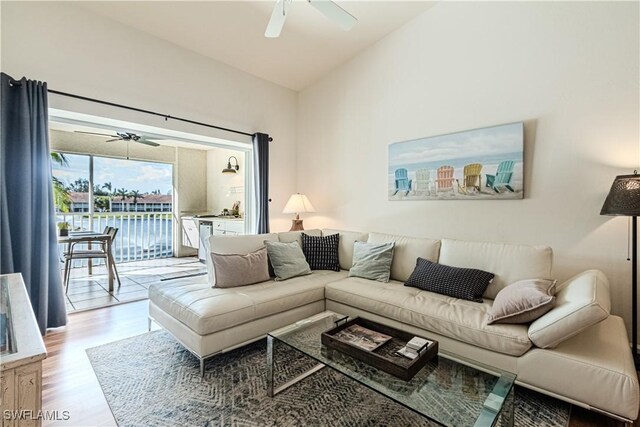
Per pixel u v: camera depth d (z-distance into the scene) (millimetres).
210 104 3621
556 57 2451
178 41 3285
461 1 2932
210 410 1634
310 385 1869
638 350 2164
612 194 1984
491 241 2799
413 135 3309
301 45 3510
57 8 2609
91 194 5211
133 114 3037
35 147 2459
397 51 3410
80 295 3602
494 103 2762
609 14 2236
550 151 2494
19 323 1196
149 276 4547
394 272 2854
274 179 4344
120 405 1666
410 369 1378
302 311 2500
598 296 1527
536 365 1615
